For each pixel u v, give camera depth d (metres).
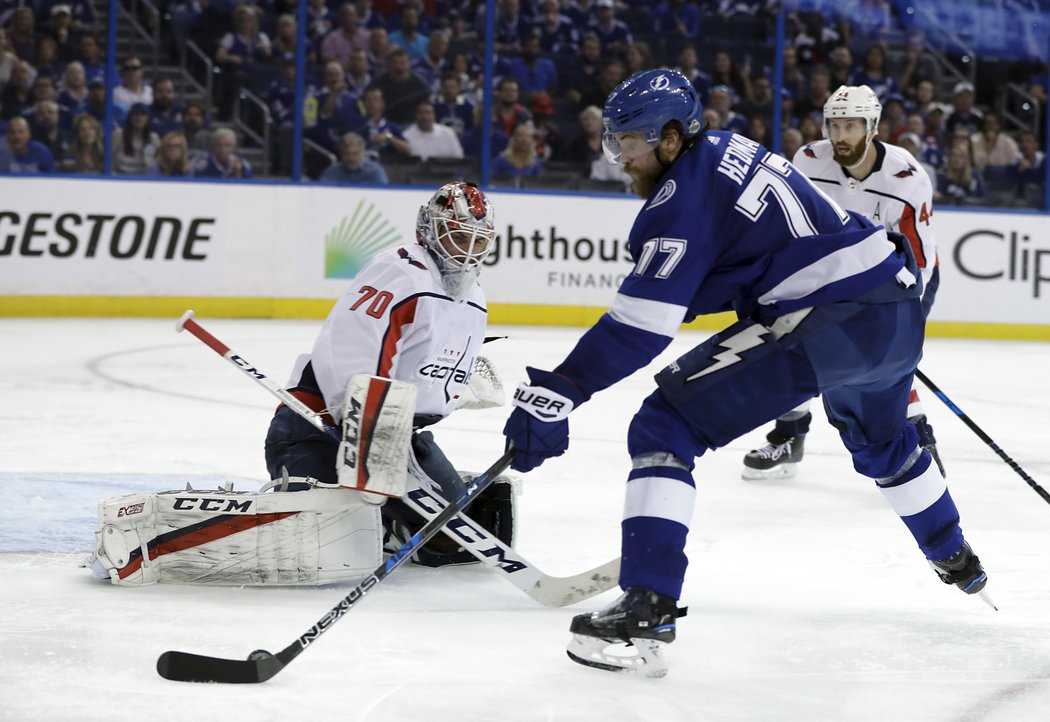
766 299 4.05
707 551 5.81
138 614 4.41
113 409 9.61
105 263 16.80
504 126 18.91
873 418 4.41
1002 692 3.87
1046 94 19.86
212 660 3.71
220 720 3.44
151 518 4.77
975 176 19.80
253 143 18.27
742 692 3.82
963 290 18.44
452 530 4.68
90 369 11.91
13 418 9.02
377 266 5.01
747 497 7.18
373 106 18.42
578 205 17.95
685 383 4.05
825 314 3.99
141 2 17.73
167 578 4.80
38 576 4.89
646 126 3.96
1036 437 9.70
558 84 19.03
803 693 3.83
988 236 18.47
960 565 4.64
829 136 7.51
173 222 17.05
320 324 16.94
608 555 5.62
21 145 17.45
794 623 4.61
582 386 4.00
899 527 6.40
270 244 17.42
